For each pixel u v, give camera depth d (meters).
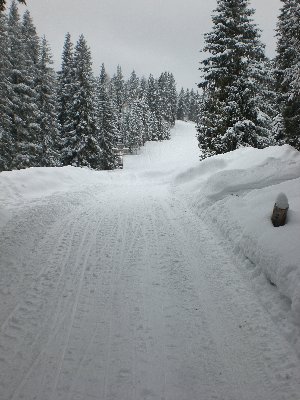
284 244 6.32
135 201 14.21
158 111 86.88
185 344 4.96
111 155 43.62
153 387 4.21
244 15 19.77
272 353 4.67
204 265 7.46
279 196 7.11
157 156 69.94
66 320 5.44
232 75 19.67
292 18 19.66
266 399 3.99
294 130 21.52
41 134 32.00
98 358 4.65
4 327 5.17
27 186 14.80
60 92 38.22
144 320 5.50
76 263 7.48
